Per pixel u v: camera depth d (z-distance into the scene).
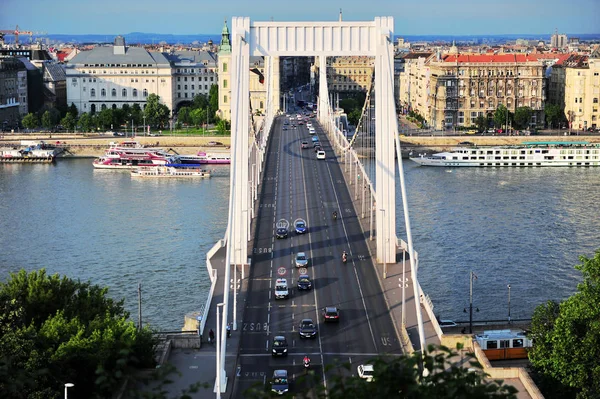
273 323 190.50
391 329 186.00
